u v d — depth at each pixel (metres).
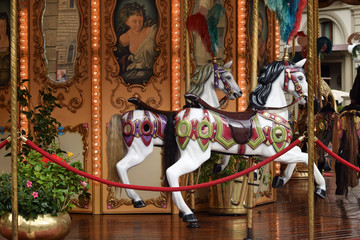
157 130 6.53
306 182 11.98
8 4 8.05
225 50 8.08
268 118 6.03
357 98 8.22
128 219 7.38
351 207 8.24
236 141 5.90
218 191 7.58
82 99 7.78
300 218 7.29
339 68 22.45
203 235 6.19
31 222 5.41
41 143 7.75
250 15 8.34
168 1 7.78
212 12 6.78
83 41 7.76
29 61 7.89
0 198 5.49
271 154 6.00
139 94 7.82
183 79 7.79
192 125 5.86
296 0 6.08
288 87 6.20
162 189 5.09
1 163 8.09
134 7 7.79
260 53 8.61
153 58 7.82
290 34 6.20
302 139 5.40
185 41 7.39
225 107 8.06
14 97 4.89
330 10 21.98
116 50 7.78
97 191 7.77
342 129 8.23
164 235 6.21
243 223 6.96
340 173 8.27
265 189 8.67
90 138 7.77
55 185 5.67
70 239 6.03
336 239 5.88
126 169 6.43
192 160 5.86
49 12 7.85
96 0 7.68
